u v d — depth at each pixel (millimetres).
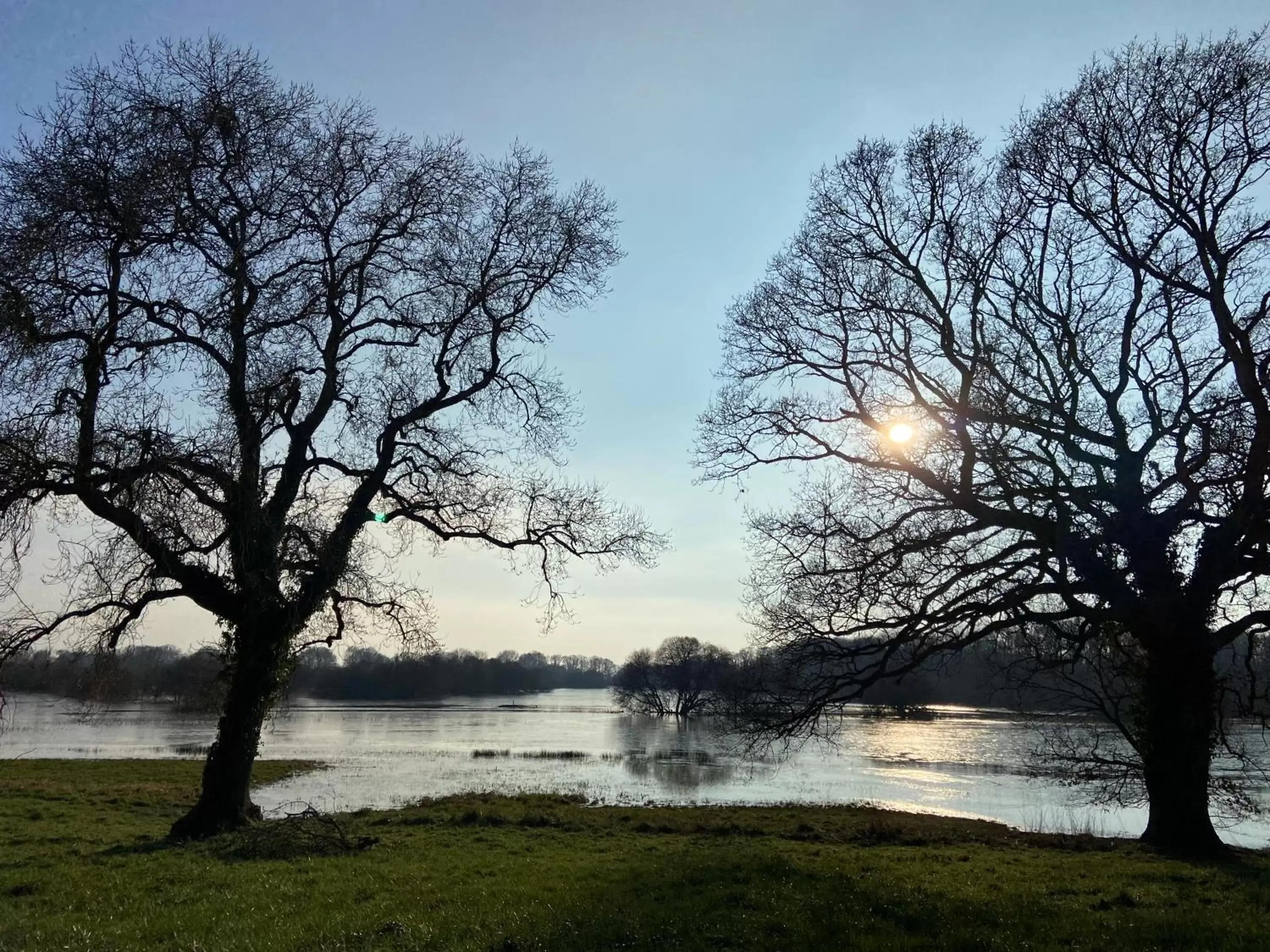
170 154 17188
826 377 21750
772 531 20469
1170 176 17922
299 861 14875
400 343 21344
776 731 19594
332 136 19891
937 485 19219
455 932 9844
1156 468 18375
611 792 36031
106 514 16250
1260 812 24781
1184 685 17719
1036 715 28141
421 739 71562
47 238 15812
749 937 9664
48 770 38125
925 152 20875
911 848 18047
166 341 17734
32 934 9898
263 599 18250
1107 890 12461
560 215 22156
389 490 21172
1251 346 17062
